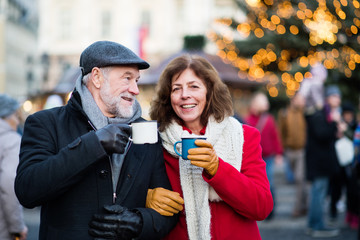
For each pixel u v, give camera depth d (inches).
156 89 99.7
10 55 1078.4
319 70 395.9
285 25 427.8
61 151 75.5
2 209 116.3
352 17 358.6
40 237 80.8
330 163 223.0
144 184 85.3
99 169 79.8
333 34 380.8
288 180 400.8
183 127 97.5
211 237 89.9
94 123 80.8
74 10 1006.4
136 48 731.4
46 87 955.3
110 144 74.3
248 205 86.8
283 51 451.5
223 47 478.9
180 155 87.6
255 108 264.7
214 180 84.4
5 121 127.3
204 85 94.5
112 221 76.0
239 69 475.8
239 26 466.9
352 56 381.7
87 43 1000.2
